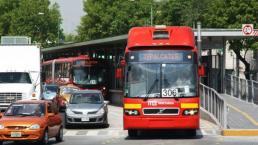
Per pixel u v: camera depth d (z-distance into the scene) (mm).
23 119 23766
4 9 108625
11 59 36812
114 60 55500
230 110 34906
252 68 68750
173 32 25516
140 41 25391
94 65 55438
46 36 101875
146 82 25109
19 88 36125
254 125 28812
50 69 65062
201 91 38250
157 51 25250
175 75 25156
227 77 46469
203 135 27609
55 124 25328
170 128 24938
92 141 25953
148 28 25672
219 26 60656
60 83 58625
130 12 84312
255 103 38156
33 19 101250
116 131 31219
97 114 32875
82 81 54969
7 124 23406
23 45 37031
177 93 24969
